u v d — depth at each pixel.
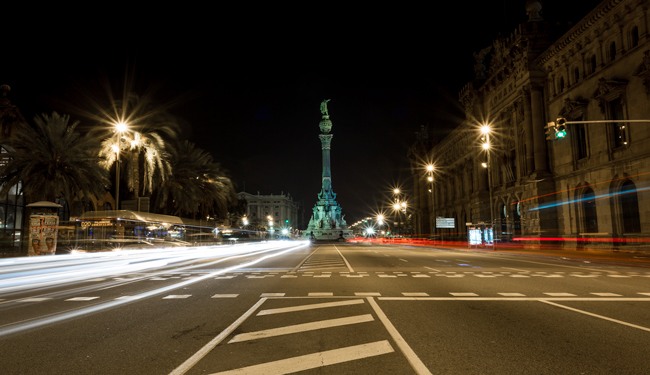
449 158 83.44
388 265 24.02
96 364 6.03
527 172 49.28
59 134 32.97
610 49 37.03
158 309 10.34
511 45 51.84
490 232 50.47
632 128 34.00
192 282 16.05
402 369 5.72
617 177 35.84
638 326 8.26
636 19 33.44
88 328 8.30
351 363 5.98
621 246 35.47
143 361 6.16
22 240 34.91
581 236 40.75
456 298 11.85
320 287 14.37
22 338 7.53
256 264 25.61
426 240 95.31
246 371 5.67
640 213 33.12
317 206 136.00
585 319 8.93
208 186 54.44
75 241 31.41
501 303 11.00
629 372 5.57
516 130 52.91
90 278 17.81
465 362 6.00
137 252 22.41
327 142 137.88
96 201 48.56
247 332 7.90
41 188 31.67
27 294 13.16
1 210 37.38
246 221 109.19
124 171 44.53
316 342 7.14
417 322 8.69
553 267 22.47
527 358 6.19
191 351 6.65
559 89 45.16
